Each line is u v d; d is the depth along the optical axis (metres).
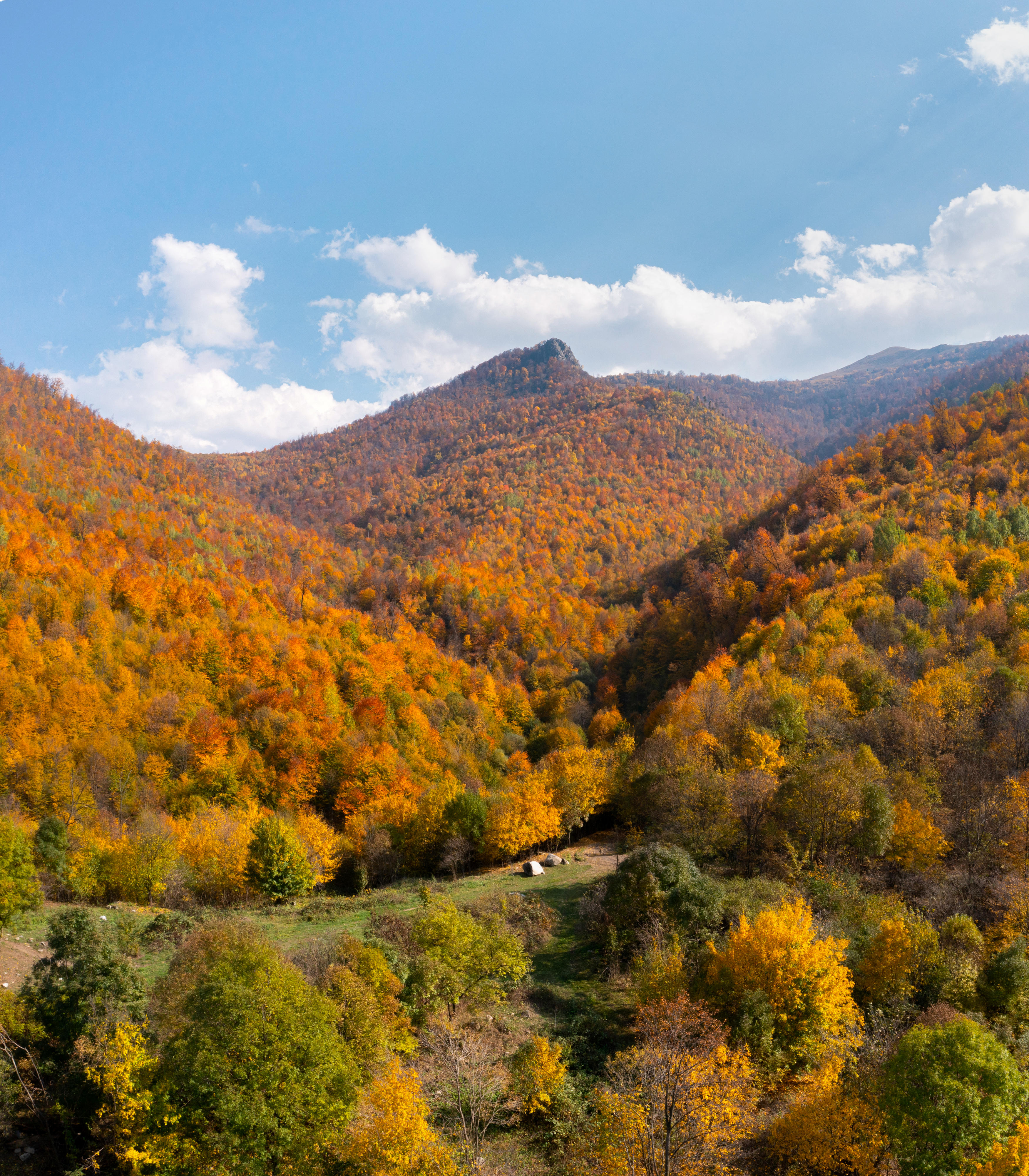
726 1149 23.36
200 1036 22.44
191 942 31.22
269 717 102.19
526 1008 37.19
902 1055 23.95
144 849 53.22
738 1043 29.42
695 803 54.16
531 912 47.91
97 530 181.88
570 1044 33.38
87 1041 26.08
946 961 32.44
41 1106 24.72
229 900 57.28
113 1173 23.11
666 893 41.28
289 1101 22.11
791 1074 29.55
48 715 94.06
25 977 31.41
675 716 83.62
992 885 39.94
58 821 54.16
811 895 42.06
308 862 60.81
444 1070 29.94
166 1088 22.20
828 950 31.14
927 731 57.81
